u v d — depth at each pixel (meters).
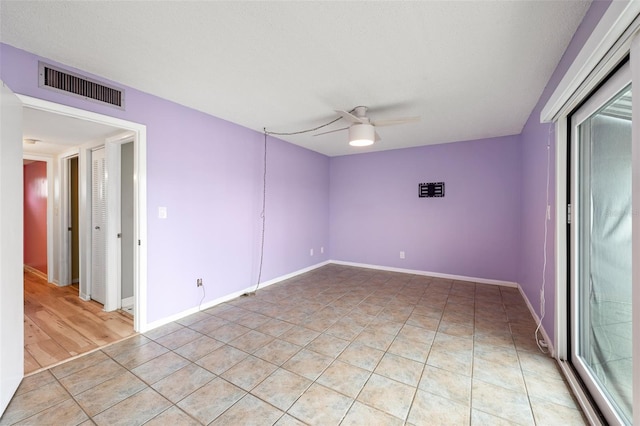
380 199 5.20
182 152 2.96
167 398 1.75
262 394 1.79
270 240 4.23
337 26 1.68
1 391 1.60
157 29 1.71
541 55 1.98
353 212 5.50
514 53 1.97
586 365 1.86
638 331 1.12
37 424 1.54
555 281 2.17
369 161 5.31
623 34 1.14
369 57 2.03
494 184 4.22
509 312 3.13
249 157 3.82
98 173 3.44
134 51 1.95
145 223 2.65
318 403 1.71
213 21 1.64
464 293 3.81
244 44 1.87
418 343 2.43
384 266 5.20
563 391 1.81
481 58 2.04
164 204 2.80
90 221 3.56
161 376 1.96
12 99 1.75
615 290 1.57
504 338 2.52
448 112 3.16
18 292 1.84
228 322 2.87
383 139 4.35
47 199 4.28
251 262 3.90
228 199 3.52
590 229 1.86
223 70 2.22
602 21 1.18
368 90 2.59
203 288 3.22
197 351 2.30
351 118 2.82
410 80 2.38
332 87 2.54
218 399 1.74
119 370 2.03
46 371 2.02
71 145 3.63
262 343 2.44
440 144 4.62
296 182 4.77
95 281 3.51
